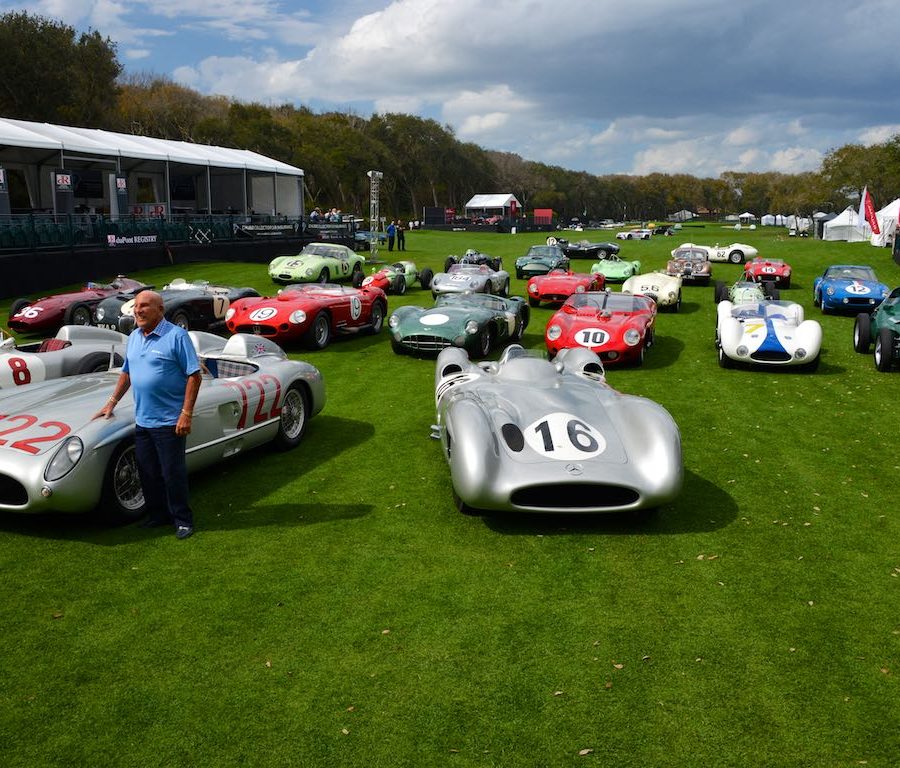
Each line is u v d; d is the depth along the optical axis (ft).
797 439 24.89
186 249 96.73
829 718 10.40
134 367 15.47
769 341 36.04
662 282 59.82
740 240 182.09
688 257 82.74
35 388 19.39
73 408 17.30
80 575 14.47
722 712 10.52
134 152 101.14
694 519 17.57
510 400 18.67
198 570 14.71
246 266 96.37
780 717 10.41
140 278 83.30
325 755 9.68
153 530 16.66
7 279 72.02
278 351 25.04
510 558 15.34
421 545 15.96
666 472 16.03
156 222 92.73
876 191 234.38
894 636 12.50
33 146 86.22
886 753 9.73
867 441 24.72
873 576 14.73
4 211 74.95
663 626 12.76
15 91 152.76
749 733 10.09
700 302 66.23
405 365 37.86
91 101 173.06
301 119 298.15
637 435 16.97
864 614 13.23
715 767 9.47
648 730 10.14
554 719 10.36
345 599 13.61
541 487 15.96
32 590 13.87
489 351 40.73
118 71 179.83
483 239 181.27
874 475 21.16
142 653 11.88
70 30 166.81
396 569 14.82
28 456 15.48
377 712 10.50
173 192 123.85
